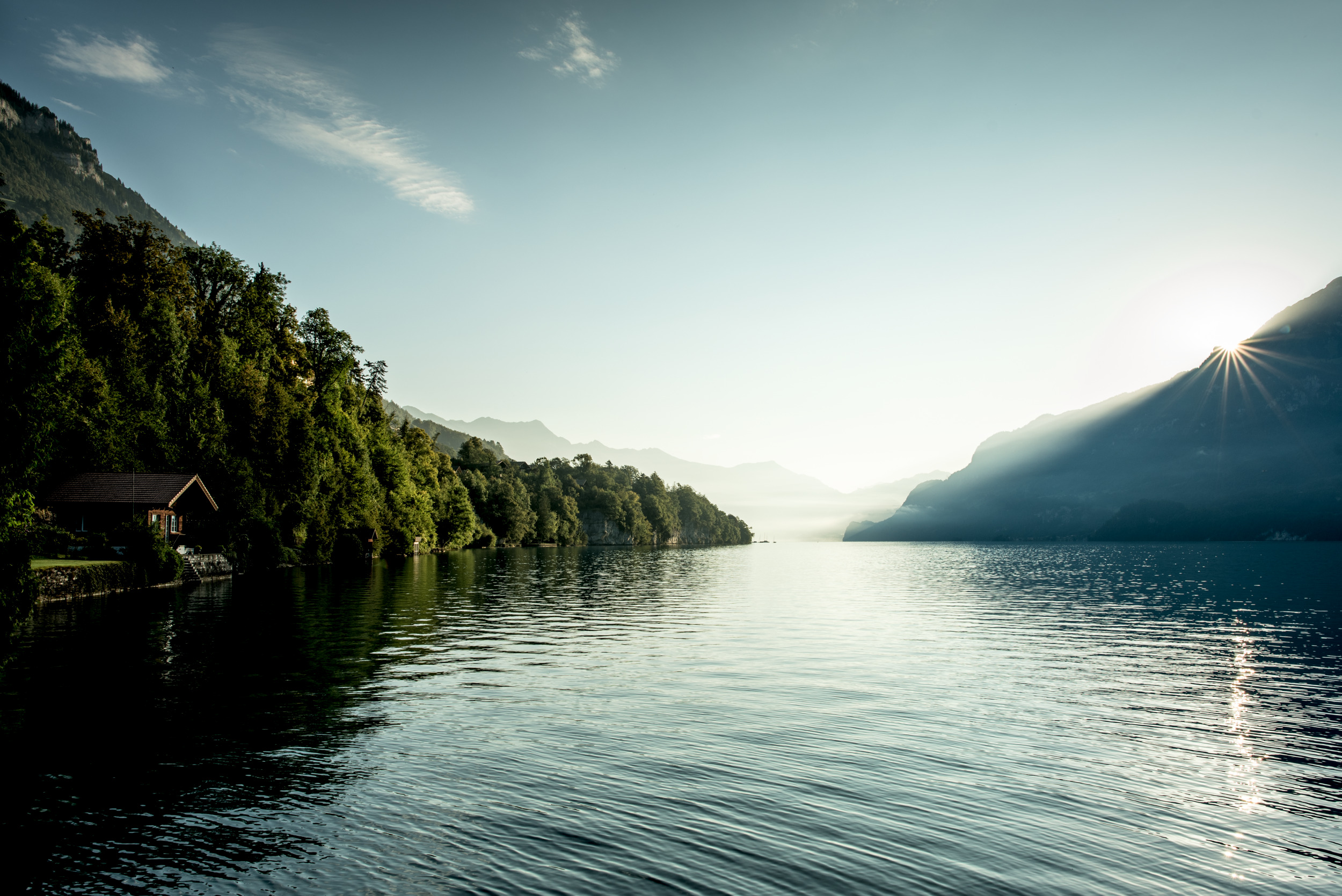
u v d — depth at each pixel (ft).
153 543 150.61
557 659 72.59
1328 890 27.76
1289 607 134.10
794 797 35.47
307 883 26.71
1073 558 422.00
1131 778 39.32
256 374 221.87
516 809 33.60
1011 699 57.06
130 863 28.19
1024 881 27.81
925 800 35.45
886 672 67.51
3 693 55.93
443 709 51.70
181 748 42.11
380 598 132.87
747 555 556.51
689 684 60.85
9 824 31.76
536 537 586.45
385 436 330.13
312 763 39.78
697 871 27.86
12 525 63.57
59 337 66.08
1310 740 46.98
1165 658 77.71
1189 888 27.66
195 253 243.60
